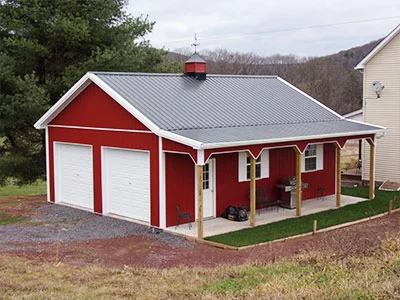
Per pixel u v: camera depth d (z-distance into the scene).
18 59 22.12
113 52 21.66
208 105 17.38
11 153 23.25
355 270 9.02
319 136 16.47
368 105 23.83
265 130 16.25
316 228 15.03
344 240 13.02
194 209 15.49
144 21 25.05
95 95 16.61
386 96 23.27
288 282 8.57
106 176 16.62
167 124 14.80
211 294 8.41
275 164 18.06
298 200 16.58
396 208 18.08
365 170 23.92
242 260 11.95
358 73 54.97
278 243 13.62
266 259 11.84
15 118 21.42
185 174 15.18
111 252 12.67
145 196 15.46
